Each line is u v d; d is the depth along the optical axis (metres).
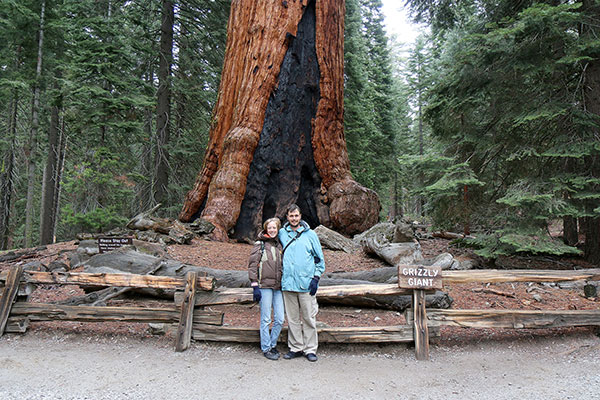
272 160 10.91
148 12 16.23
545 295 6.14
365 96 24.69
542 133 8.58
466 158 9.52
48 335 4.76
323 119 11.37
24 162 21.34
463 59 8.34
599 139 7.40
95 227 11.55
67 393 3.35
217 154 11.24
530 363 4.16
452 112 9.95
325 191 11.48
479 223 8.47
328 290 4.58
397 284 4.46
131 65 14.04
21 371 3.78
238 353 4.30
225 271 6.19
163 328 4.76
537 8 6.77
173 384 3.54
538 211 7.04
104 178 12.01
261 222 10.81
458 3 11.35
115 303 5.69
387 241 8.27
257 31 10.79
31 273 4.96
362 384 3.61
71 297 5.56
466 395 3.43
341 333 4.39
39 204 24.05
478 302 5.78
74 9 13.33
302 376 3.75
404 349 4.47
